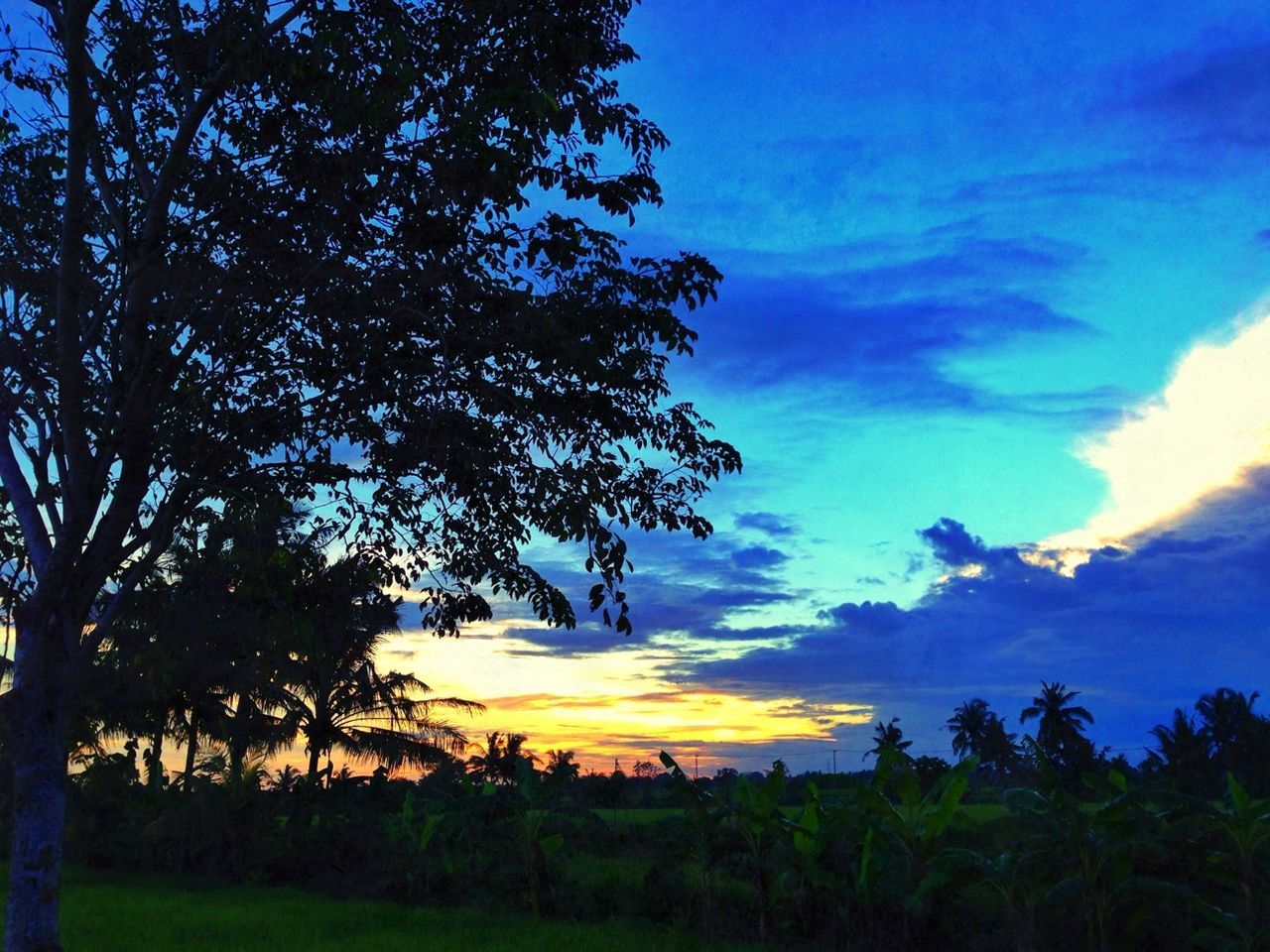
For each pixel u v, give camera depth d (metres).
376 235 11.21
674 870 19.52
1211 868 13.88
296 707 34.31
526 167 11.07
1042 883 14.41
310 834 27.75
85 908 20.55
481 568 13.52
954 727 59.69
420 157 10.59
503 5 10.67
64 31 11.34
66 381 11.12
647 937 17.55
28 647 10.85
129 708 34.31
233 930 17.69
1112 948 13.81
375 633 33.97
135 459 11.41
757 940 17.56
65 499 11.27
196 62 11.31
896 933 16.02
